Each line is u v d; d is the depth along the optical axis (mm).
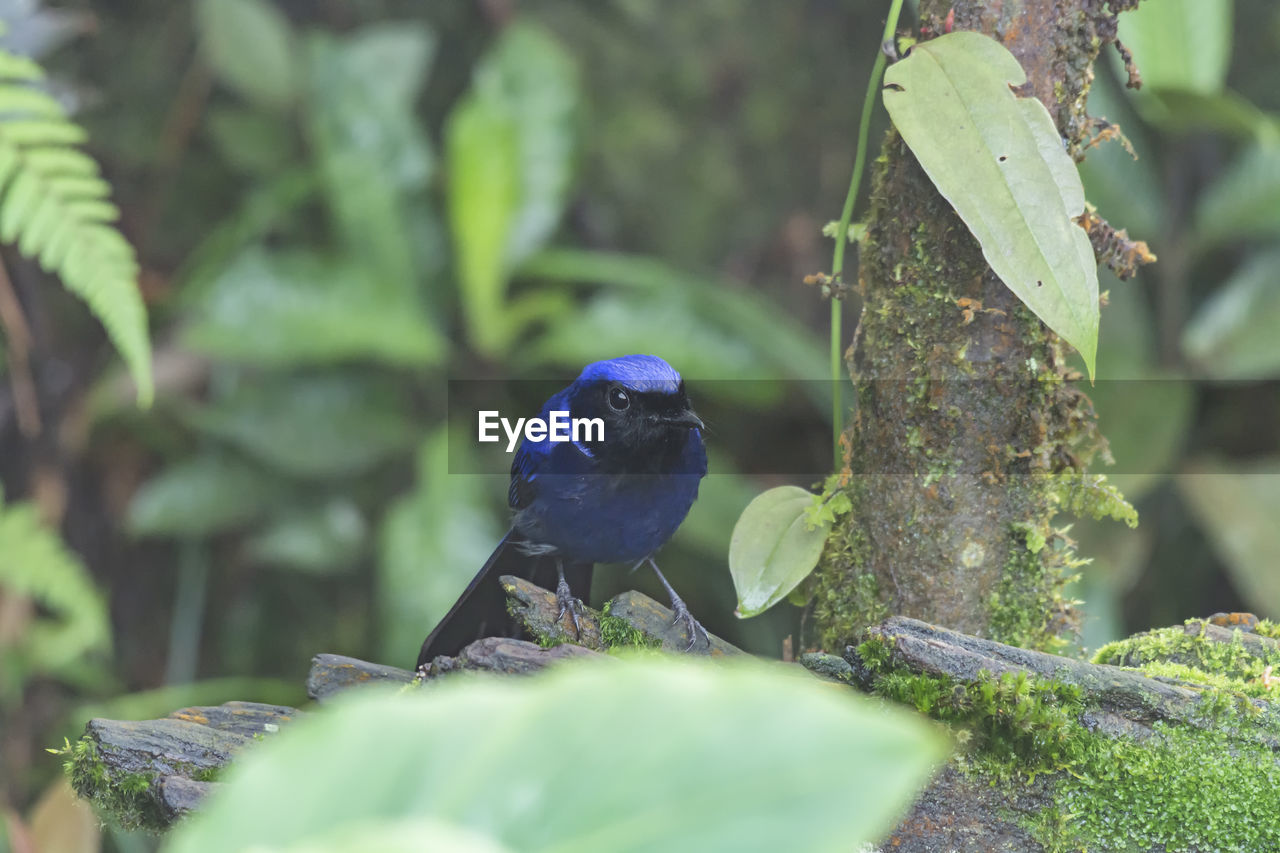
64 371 9070
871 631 3156
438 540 7840
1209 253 9852
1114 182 8805
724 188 9875
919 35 3537
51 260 4355
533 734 1203
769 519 3758
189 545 9523
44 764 8766
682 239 9828
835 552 3793
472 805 1170
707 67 9852
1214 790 2986
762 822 1077
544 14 9695
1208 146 9344
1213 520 8305
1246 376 8727
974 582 3564
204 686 8242
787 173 9961
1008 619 3582
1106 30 3465
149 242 9523
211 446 9125
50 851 6180
